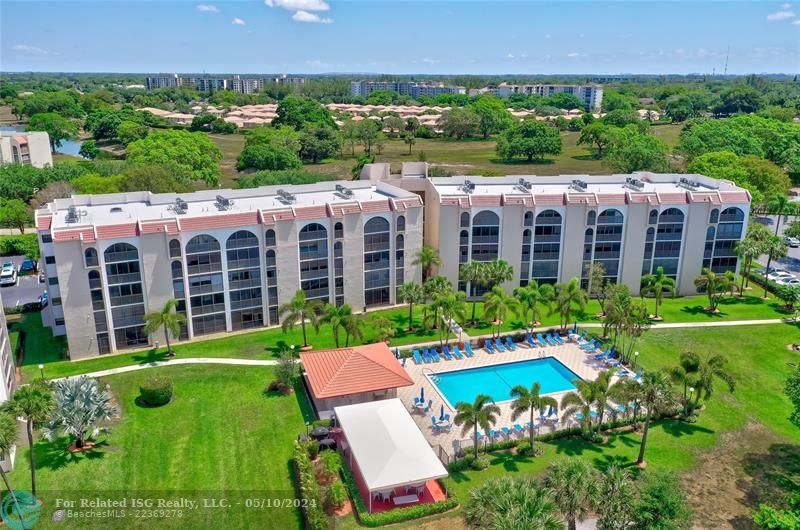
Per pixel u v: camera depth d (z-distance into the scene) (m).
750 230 91.75
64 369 65.44
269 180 117.19
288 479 48.84
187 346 71.50
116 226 66.81
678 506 39.50
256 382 63.31
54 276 67.06
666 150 158.38
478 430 55.41
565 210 85.06
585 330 77.62
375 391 58.94
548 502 36.69
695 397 60.69
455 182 92.94
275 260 75.12
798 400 49.88
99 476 48.62
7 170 125.06
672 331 76.94
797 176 160.88
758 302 86.56
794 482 48.75
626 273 88.94
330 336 74.62
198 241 70.50
